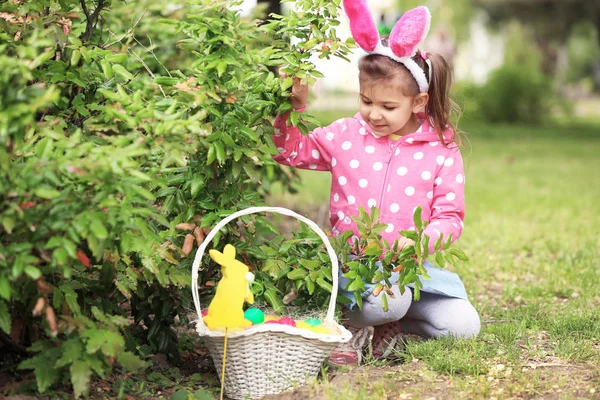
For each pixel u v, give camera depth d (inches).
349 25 125.2
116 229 97.9
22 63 93.1
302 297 131.6
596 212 291.4
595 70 1579.7
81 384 96.9
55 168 95.5
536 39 1087.6
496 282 191.3
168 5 191.0
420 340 141.1
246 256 127.4
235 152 118.0
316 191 346.9
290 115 123.6
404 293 128.0
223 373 107.3
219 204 125.5
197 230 120.5
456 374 119.3
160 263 117.0
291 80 119.6
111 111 107.6
